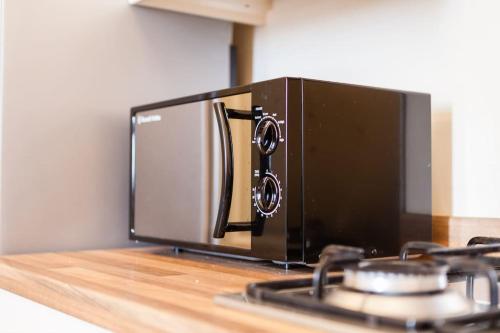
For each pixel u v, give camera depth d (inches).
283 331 21.3
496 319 21.2
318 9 56.4
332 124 38.8
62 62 52.3
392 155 41.9
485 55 43.6
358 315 21.0
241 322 22.8
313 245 37.7
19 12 50.2
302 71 58.1
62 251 52.0
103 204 54.4
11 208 49.7
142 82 56.8
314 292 25.4
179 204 47.2
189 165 46.0
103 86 54.4
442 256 27.7
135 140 52.9
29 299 38.3
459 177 45.2
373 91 41.1
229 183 40.8
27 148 50.5
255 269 39.5
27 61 50.6
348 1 53.6
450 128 45.8
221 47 62.6
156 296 29.0
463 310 23.9
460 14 45.3
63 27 52.4
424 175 43.9
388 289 24.1
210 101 43.9
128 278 35.5
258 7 60.9
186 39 59.9
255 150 39.1
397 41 49.6
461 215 45.0
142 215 51.7
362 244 39.9
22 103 50.3
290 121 37.1
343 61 54.1
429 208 44.1
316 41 56.6
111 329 29.1
